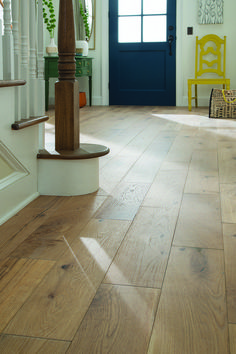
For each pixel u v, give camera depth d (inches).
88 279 51.6
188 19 254.5
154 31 260.7
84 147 91.7
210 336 40.3
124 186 92.6
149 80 267.1
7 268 54.4
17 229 68.0
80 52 242.8
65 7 83.0
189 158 119.6
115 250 60.1
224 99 204.4
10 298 47.2
